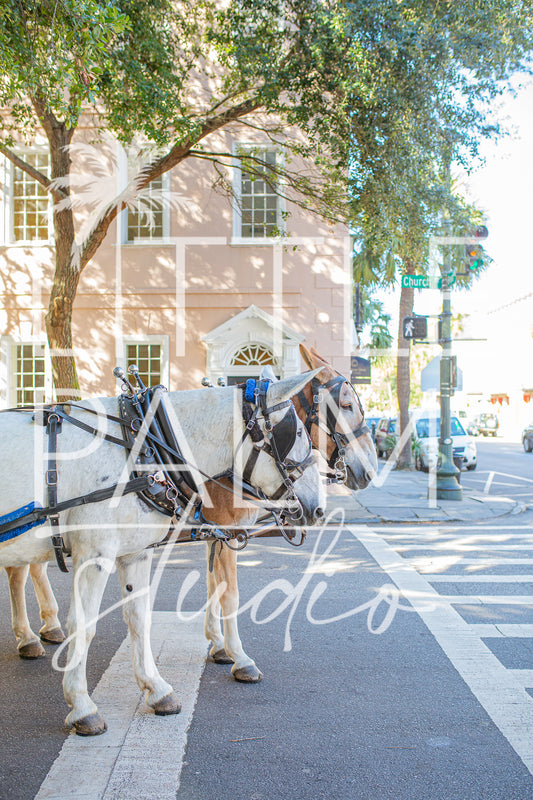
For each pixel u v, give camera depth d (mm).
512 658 4664
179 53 12289
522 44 10289
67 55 7383
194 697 3965
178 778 3072
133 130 10023
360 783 3066
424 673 4375
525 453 29578
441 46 9695
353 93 9727
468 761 3262
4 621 5516
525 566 7523
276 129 11875
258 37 10305
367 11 9266
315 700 3959
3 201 14000
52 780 3025
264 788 3020
